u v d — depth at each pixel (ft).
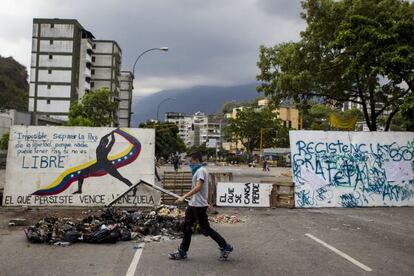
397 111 86.69
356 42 64.03
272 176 126.62
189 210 24.45
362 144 51.57
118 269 22.43
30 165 46.37
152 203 46.52
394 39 59.52
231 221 38.55
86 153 46.98
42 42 309.42
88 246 28.07
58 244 28.22
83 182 46.55
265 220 40.04
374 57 62.75
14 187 45.93
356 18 63.26
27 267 22.70
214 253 26.21
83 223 32.32
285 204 49.42
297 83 90.07
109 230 29.22
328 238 31.32
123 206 46.24
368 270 22.68
